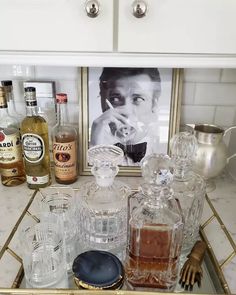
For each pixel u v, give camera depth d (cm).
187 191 61
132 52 58
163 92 84
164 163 56
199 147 77
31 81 88
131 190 68
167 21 55
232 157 88
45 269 54
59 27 55
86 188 66
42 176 80
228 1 54
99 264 53
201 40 56
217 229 67
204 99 93
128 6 53
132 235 51
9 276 54
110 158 62
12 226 67
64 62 60
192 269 55
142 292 47
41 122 78
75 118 93
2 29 56
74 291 47
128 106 86
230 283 53
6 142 79
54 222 61
